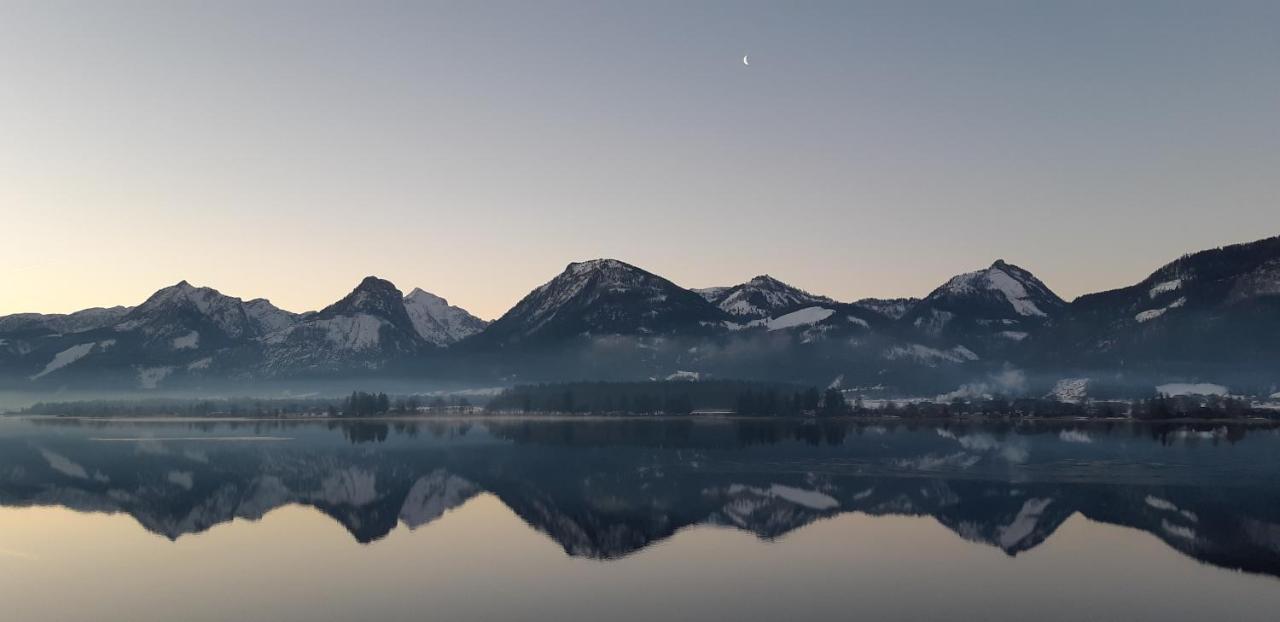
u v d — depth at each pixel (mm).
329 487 179000
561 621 85375
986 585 97438
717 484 174125
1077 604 90688
